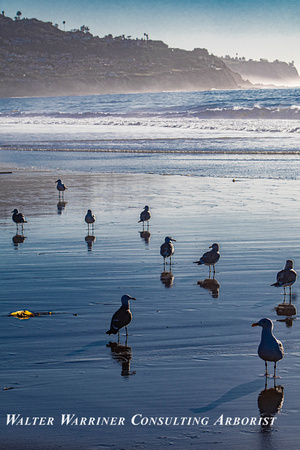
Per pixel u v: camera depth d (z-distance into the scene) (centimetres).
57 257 1507
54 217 2084
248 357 853
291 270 1141
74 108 14138
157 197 2498
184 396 730
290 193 2533
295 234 1739
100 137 5862
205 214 2091
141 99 18762
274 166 3466
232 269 1380
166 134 5928
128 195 2570
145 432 650
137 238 1723
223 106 9388
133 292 1198
